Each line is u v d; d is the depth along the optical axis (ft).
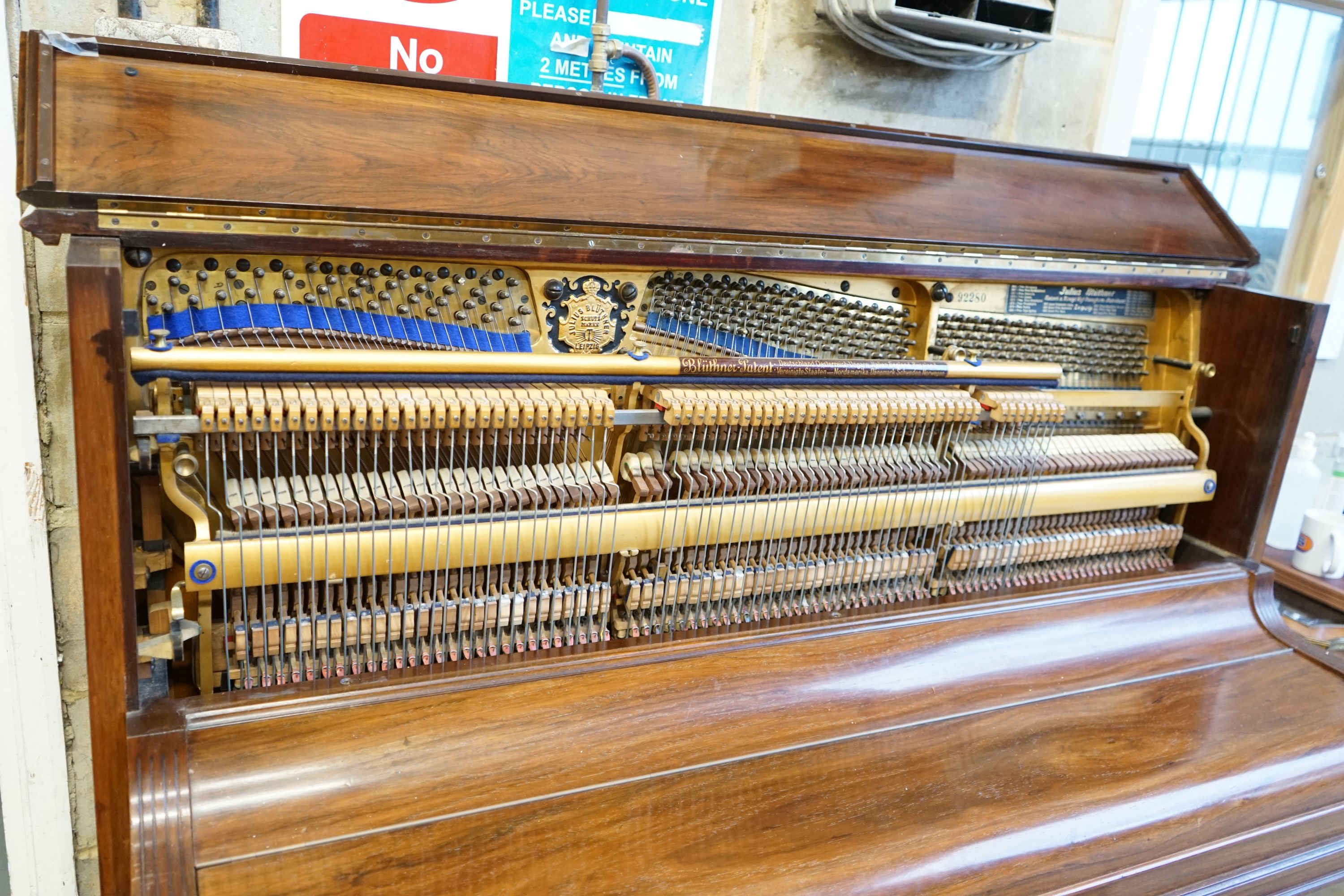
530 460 4.22
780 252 4.18
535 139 3.90
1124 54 7.11
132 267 3.43
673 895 3.23
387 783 3.40
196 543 3.41
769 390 4.34
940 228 4.52
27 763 5.11
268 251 3.35
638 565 4.34
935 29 5.89
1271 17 7.93
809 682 4.23
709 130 4.33
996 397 4.79
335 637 3.76
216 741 3.32
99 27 4.19
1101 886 3.71
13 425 4.60
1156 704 4.65
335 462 3.91
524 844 3.32
